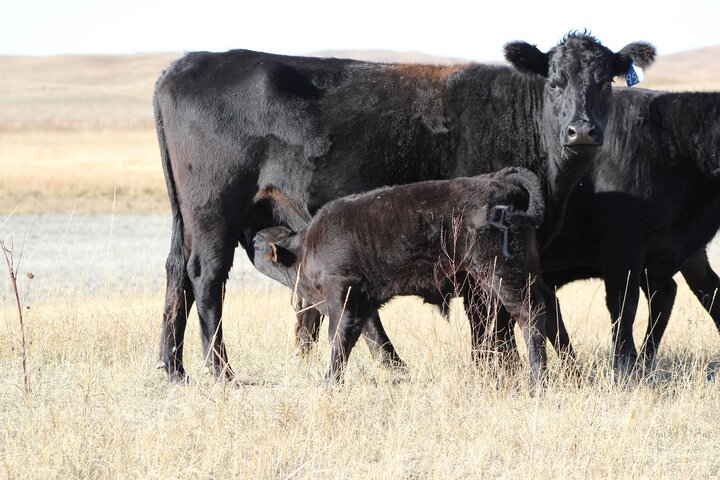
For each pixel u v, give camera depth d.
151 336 12.56
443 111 11.37
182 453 8.00
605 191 11.50
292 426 8.66
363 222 10.17
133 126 98.88
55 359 11.29
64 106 118.06
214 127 11.57
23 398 9.44
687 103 11.73
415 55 195.38
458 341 11.24
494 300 10.17
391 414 9.03
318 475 7.71
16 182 45.16
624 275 11.50
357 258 10.22
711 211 11.91
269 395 9.81
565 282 12.73
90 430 8.34
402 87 11.48
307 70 11.69
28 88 142.00
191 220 11.73
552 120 10.84
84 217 35.66
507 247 9.83
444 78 11.51
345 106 11.43
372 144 11.38
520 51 10.87
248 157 11.56
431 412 9.14
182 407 9.19
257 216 12.00
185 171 11.75
